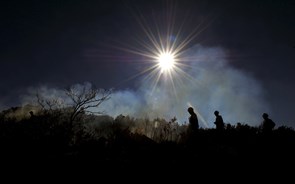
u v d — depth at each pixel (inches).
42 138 445.4
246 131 448.8
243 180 251.9
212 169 281.3
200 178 260.2
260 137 395.5
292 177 254.8
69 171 290.0
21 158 341.7
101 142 419.8
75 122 549.6
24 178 274.1
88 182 262.2
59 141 454.6
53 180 269.1
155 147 380.5
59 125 503.2
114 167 297.1
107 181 262.5
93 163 311.6
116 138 435.5
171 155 337.7
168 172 278.5
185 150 353.4
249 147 362.0
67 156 344.2
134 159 328.2
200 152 340.8
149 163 307.9
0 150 367.9
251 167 283.0
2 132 444.8
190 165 295.6
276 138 387.2
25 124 479.8
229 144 382.0
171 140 414.9
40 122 495.8
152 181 258.5
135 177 269.4
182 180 258.1
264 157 312.7
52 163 315.6
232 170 276.5
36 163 318.3
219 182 249.8
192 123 381.7
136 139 432.5
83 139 474.0
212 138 417.7
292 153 324.8
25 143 411.2
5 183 262.1
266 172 268.5
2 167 302.2
